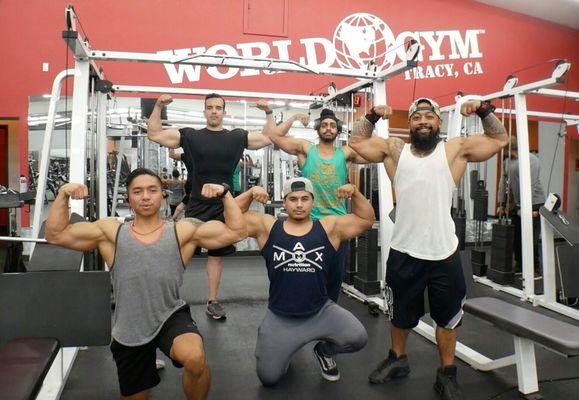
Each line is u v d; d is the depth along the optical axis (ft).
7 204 7.93
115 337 4.93
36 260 6.38
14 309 5.11
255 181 16.76
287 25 18.15
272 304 6.46
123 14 16.58
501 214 13.65
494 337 8.78
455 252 6.25
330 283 7.03
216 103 8.04
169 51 17.02
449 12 19.97
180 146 8.22
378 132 9.78
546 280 10.89
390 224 9.67
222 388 6.54
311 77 18.28
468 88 20.26
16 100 15.75
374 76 9.64
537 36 21.30
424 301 6.71
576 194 21.20
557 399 6.34
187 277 13.47
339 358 7.68
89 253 8.54
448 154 6.12
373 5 19.06
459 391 6.21
